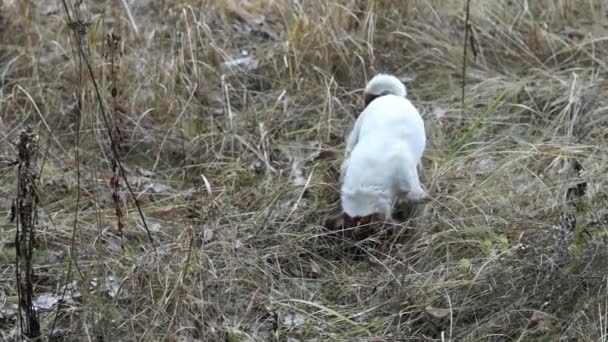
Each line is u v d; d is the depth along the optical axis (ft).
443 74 27.32
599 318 16.60
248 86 26.50
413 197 19.81
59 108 24.25
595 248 17.66
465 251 19.44
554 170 22.11
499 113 25.53
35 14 26.86
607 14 29.73
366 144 19.79
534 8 29.89
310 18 27.30
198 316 17.10
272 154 23.61
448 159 22.93
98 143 23.13
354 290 18.58
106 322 16.52
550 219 19.48
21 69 25.59
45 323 17.19
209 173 22.65
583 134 24.13
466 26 25.63
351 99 25.96
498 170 21.95
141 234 19.85
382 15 28.60
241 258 18.92
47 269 18.88
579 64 27.73
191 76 25.63
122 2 27.25
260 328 17.49
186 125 24.29
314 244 19.90
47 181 21.54
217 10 28.66
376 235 19.39
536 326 16.79
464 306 17.61
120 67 24.47
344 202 19.66
